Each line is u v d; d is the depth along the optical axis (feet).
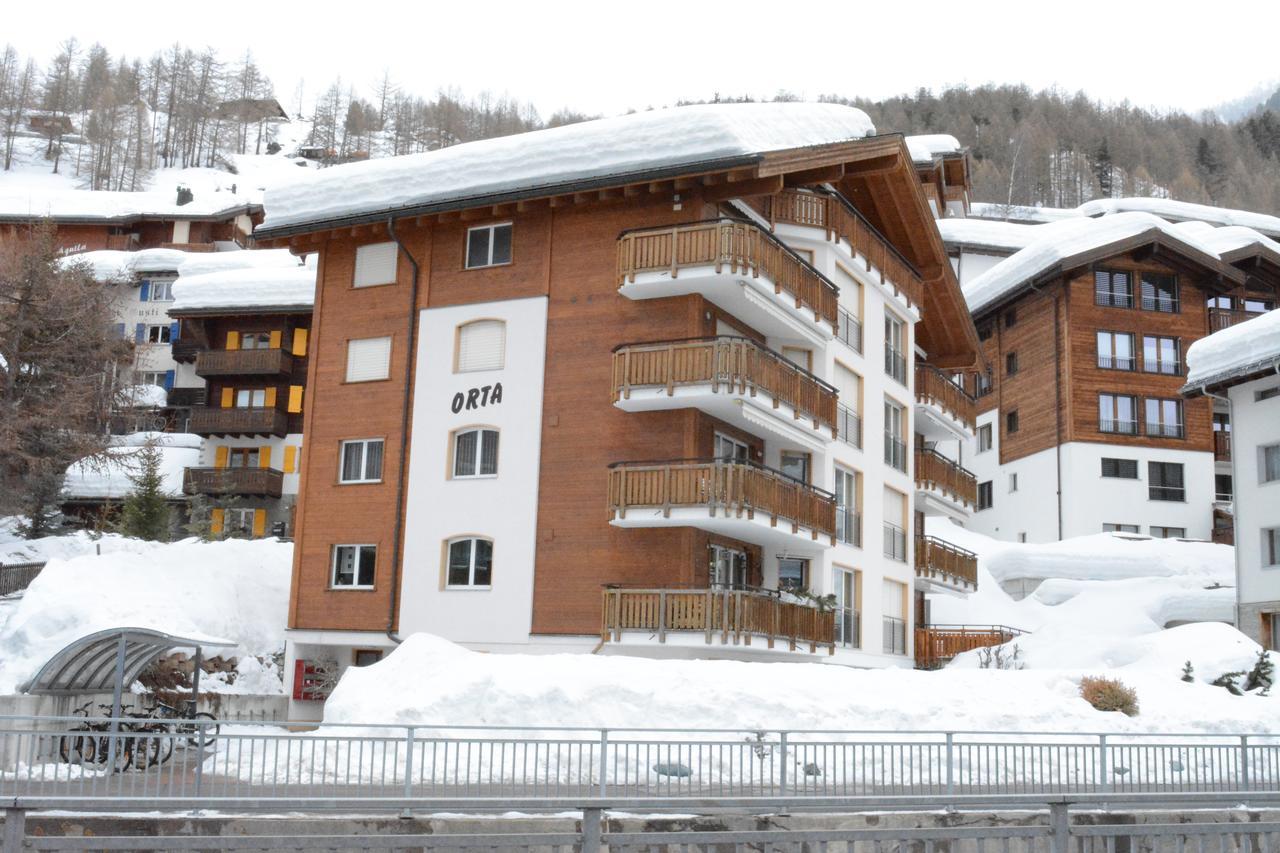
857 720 69.00
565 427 90.79
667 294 88.28
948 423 129.90
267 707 92.48
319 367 102.27
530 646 88.79
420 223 98.53
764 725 66.49
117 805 28.19
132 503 136.46
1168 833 32.81
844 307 104.37
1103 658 102.32
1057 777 54.29
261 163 564.71
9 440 124.88
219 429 177.47
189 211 279.28
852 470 103.24
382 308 100.63
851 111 103.04
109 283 206.39
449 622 92.32
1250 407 122.42
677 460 84.43
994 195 472.03
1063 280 181.06
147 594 95.61
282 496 177.47
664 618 81.82
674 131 88.53
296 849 27.71
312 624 97.86
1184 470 179.32
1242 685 89.45
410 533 95.30
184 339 196.54
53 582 90.99
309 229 101.04
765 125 91.71
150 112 588.09
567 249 93.30
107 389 148.36
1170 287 184.34
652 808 29.66
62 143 514.68
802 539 91.25
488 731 65.00
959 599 152.05
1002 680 76.38
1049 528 181.27
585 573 87.86
